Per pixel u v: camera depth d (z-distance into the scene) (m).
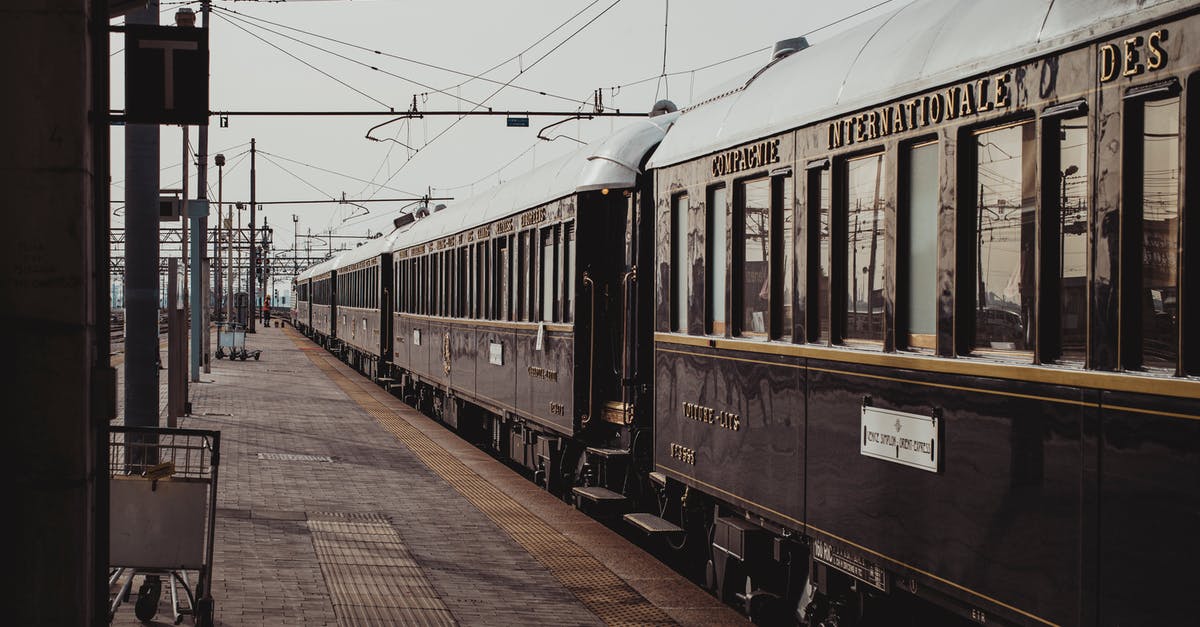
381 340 26.12
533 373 12.73
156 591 6.51
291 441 15.62
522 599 7.44
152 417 10.88
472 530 9.78
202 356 28.84
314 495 11.22
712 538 8.30
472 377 16.05
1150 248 3.97
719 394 7.77
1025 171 4.64
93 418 4.73
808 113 6.45
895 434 5.51
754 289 7.29
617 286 10.87
